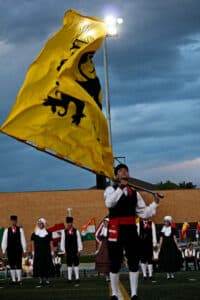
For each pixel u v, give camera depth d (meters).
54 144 7.45
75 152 7.53
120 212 6.73
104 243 15.08
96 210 44.75
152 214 6.80
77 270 16.14
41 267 15.44
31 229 44.03
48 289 12.93
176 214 45.53
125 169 6.73
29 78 7.64
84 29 8.23
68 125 7.56
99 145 7.68
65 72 7.81
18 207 44.16
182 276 17.34
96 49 8.23
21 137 7.40
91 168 7.59
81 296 10.56
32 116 7.49
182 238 36.78
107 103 21.78
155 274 20.11
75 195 44.72
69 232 16.28
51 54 7.91
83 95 7.69
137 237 6.80
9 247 16.12
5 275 24.22
